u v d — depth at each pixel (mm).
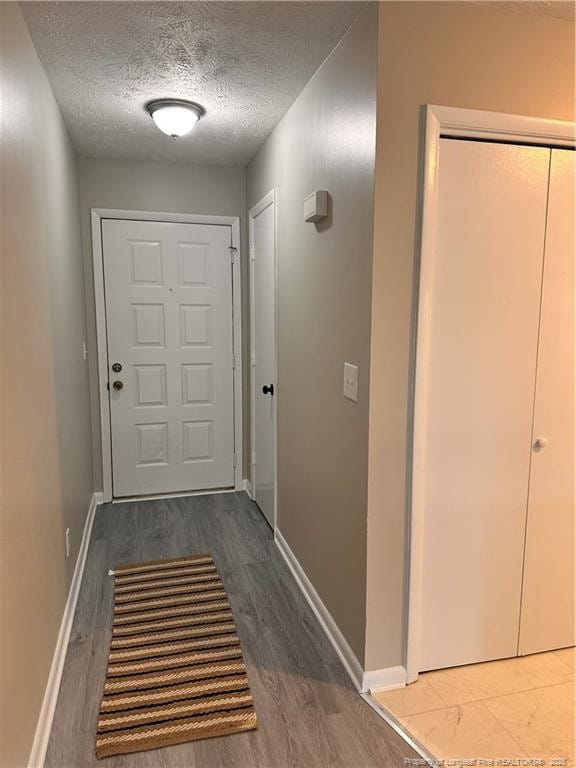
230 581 2637
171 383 3725
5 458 1339
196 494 3850
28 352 1638
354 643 1924
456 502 1906
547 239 1854
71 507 2480
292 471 2713
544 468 1987
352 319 1833
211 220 3639
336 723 1727
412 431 1766
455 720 1742
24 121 1683
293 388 2646
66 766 1565
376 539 1792
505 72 1689
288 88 2291
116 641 2143
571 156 1838
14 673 1358
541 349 1911
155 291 3609
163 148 3193
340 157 1896
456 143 1717
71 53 1956
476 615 1995
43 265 1945
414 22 1590
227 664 2008
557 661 2051
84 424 3197
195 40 1871
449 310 1794
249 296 3654
